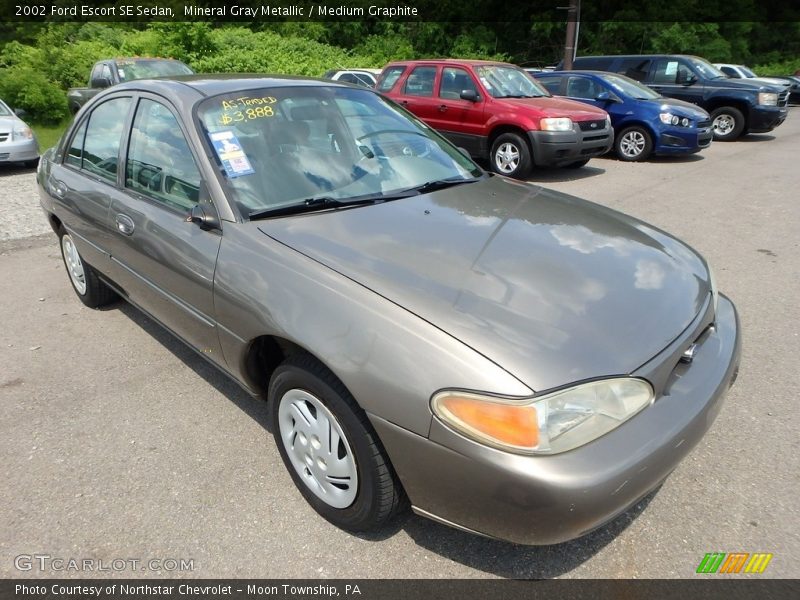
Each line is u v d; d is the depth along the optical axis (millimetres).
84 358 3623
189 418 3018
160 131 3004
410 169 3137
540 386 1738
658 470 1881
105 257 3520
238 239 2471
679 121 9984
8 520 2375
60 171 3953
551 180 8852
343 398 2059
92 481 2584
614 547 2223
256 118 2941
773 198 7488
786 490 2471
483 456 1747
